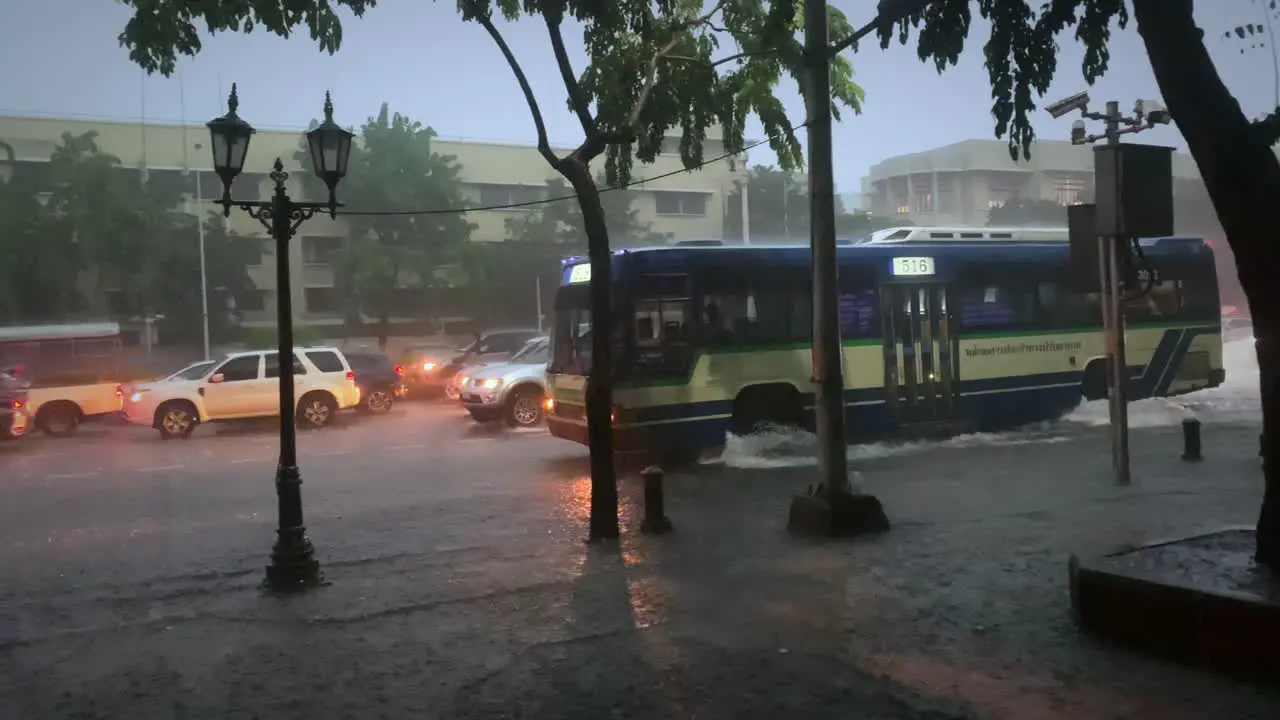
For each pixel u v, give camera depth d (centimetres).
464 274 3900
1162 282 1633
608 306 862
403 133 3981
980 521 878
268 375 2052
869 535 838
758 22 931
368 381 2325
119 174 3447
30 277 3256
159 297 3469
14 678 553
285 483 753
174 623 659
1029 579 677
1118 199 968
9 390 2002
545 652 565
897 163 6391
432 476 1332
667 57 899
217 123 745
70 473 1501
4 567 852
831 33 1008
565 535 902
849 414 1371
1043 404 1534
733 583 704
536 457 1486
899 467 1224
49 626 660
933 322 1446
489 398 1891
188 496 1238
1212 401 1886
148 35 756
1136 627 524
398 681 527
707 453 1385
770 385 1331
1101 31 613
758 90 970
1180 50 555
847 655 540
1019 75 626
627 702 484
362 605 684
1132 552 584
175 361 3312
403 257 3788
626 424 1234
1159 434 1427
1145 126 1330
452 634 608
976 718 445
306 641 606
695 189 5000
